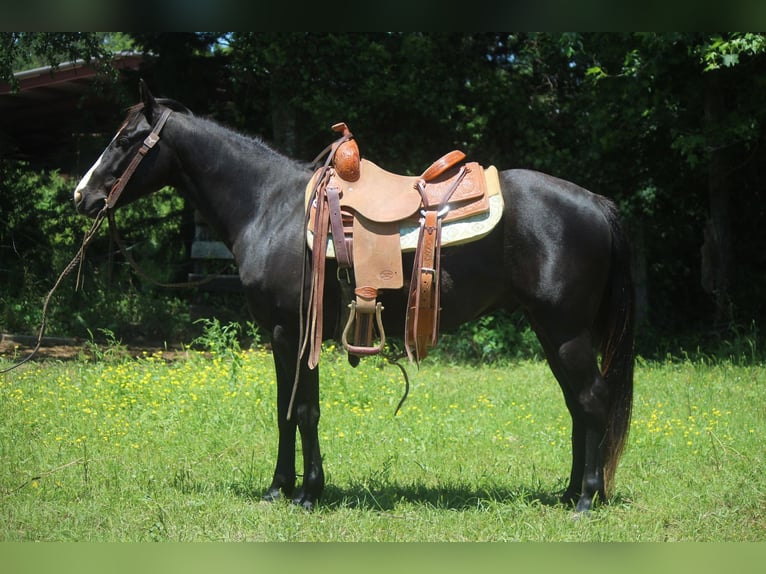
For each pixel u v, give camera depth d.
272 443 6.00
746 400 7.43
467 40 12.12
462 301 4.44
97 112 14.38
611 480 4.53
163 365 8.81
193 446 5.88
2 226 13.26
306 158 12.25
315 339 4.33
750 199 12.49
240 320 12.43
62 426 6.32
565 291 4.37
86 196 4.78
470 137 12.17
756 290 11.52
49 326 11.74
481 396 7.76
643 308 11.88
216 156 4.77
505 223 4.40
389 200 4.38
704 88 10.57
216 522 4.33
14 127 15.70
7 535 4.14
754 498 4.65
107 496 4.76
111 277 13.00
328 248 4.38
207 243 13.02
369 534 4.16
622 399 4.52
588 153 11.69
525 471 5.41
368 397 7.46
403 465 5.52
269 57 11.29
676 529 4.24
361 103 11.91
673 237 12.39
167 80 12.21
